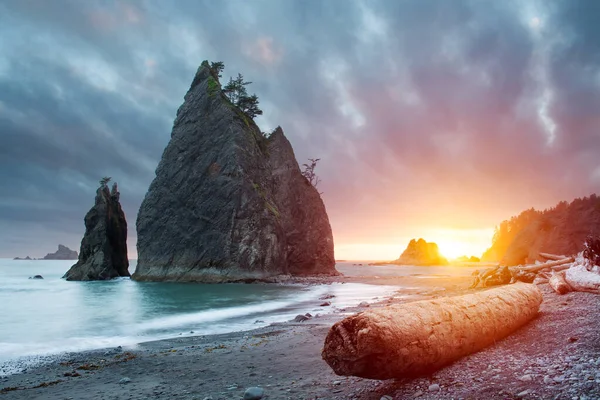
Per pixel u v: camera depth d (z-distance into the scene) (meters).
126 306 28.12
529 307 8.07
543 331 7.13
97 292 41.03
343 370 5.07
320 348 9.90
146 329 17.83
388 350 4.90
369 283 48.44
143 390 7.31
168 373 8.66
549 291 13.26
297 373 7.56
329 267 76.38
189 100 74.50
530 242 83.06
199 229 62.12
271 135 81.94
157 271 62.59
